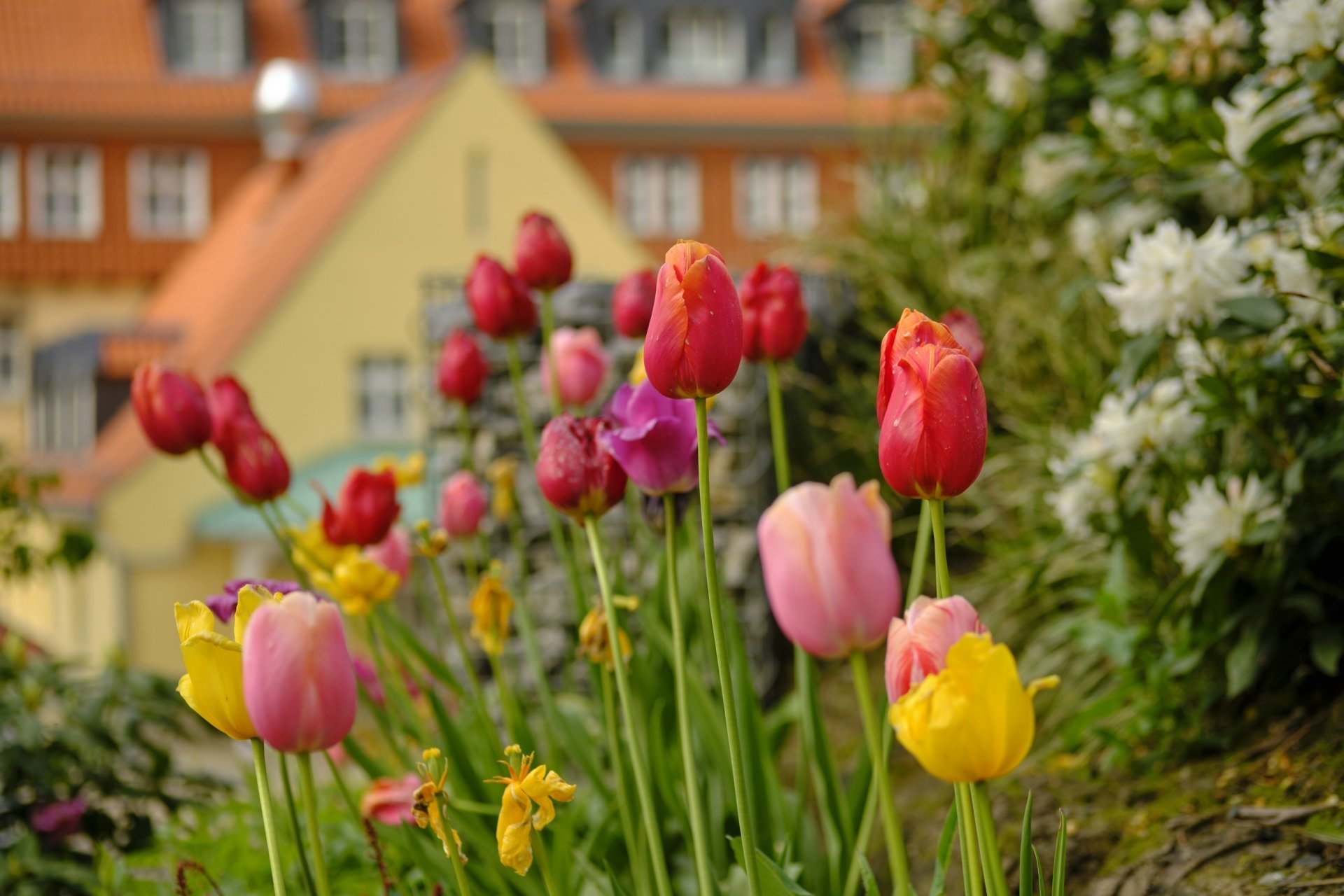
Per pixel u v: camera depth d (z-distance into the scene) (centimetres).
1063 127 388
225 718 132
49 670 317
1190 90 284
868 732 129
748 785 198
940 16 436
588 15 2661
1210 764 217
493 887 190
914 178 460
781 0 2670
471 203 1806
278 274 1778
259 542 1653
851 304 440
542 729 245
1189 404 235
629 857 200
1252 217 273
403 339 1764
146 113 2497
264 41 2606
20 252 2475
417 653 224
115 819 317
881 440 121
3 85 2477
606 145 2591
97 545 409
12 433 2455
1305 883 175
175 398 206
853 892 172
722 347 126
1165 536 255
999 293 392
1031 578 259
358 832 243
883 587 124
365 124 2073
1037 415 341
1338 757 203
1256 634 218
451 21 2661
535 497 401
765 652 379
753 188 2617
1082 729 229
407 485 240
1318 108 223
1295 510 218
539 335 409
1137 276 220
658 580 241
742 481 391
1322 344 215
